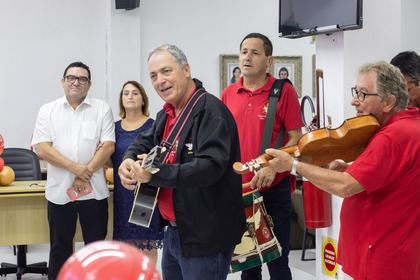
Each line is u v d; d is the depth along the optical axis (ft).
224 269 8.48
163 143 8.23
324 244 12.59
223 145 7.95
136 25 26.30
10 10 25.40
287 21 12.69
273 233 11.47
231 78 27.96
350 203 8.12
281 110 12.31
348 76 12.11
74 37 26.25
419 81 9.57
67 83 14.73
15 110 25.58
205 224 8.18
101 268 2.53
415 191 7.71
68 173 14.58
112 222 16.19
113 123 15.21
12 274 18.21
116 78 26.08
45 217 15.88
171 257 8.94
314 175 7.67
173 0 27.35
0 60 25.38
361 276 7.93
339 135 7.87
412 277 7.84
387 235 7.77
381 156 7.51
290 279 12.67
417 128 7.74
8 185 16.05
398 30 12.37
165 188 8.39
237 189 8.47
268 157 8.00
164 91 8.32
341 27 11.51
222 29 27.94
